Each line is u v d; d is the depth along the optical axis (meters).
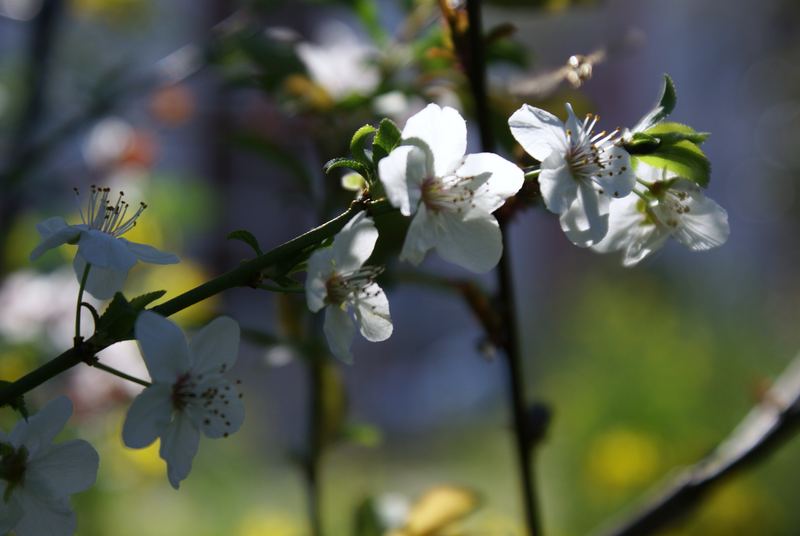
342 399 0.53
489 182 0.42
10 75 0.73
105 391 0.63
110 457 0.75
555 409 0.49
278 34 0.54
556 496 1.17
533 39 1.99
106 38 0.97
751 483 0.99
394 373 2.29
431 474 1.59
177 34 1.12
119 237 0.42
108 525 0.86
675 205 0.43
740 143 2.45
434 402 2.18
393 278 0.50
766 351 1.34
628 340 1.34
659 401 1.22
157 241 0.84
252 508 1.25
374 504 0.53
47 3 0.70
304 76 0.53
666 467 1.13
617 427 1.20
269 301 1.75
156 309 0.41
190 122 0.80
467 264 0.42
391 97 0.53
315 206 0.54
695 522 0.93
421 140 0.42
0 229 0.68
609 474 1.12
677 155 0.42
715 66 2.47
